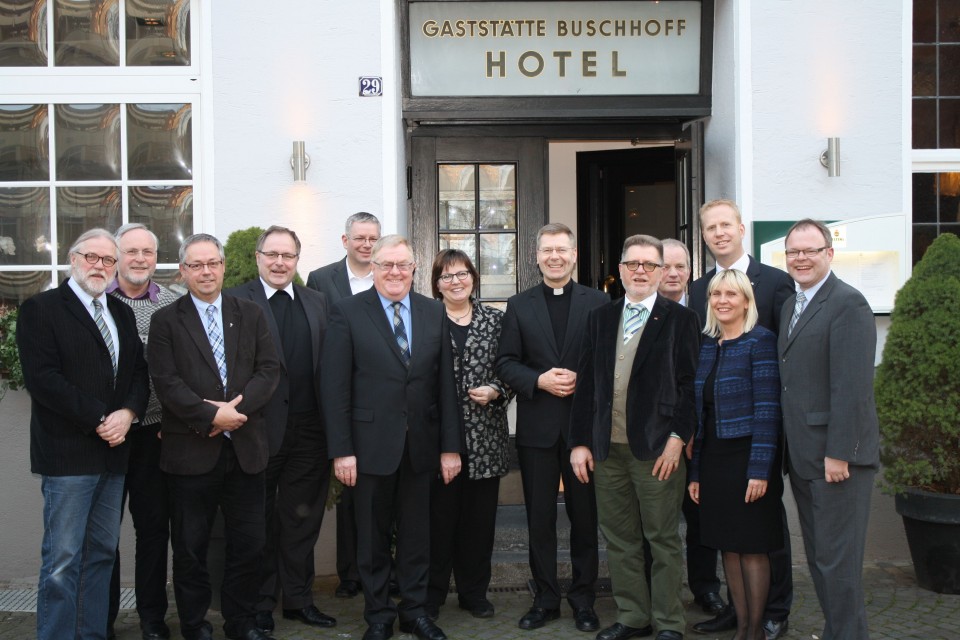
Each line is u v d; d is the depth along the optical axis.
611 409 3.94
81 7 5.34
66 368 3.63
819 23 5.23
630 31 5.42
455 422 4.12
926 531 4.59
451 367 4.14
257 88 5.15
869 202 5.25
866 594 4.59
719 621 4.10
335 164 5.18
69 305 3.65
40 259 5.33
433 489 4.31
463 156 5.79
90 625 3.83
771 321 4.05
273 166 5.17
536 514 4.18
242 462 3.86
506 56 5.41
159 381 3.76
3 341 4.98
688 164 5.59
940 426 4.41
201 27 5.27
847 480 3.53
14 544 5.03
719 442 3.78
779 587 4.04
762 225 5.21
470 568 4.35
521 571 4.77
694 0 5.40
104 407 3.65
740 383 3.74
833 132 5.25
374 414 3.99
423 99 5.39
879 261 5.18
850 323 3.51
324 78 5.17
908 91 5.26
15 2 5.34
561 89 5.44
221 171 5.16
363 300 4.08
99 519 3.83
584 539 4.18
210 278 3.84
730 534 3.73
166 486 4.07
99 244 3.67
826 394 3.58
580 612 4.14
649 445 3.82
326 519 5.07
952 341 4.38
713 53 5.54
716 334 3.91
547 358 4.14
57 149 5.32
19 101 5.30
